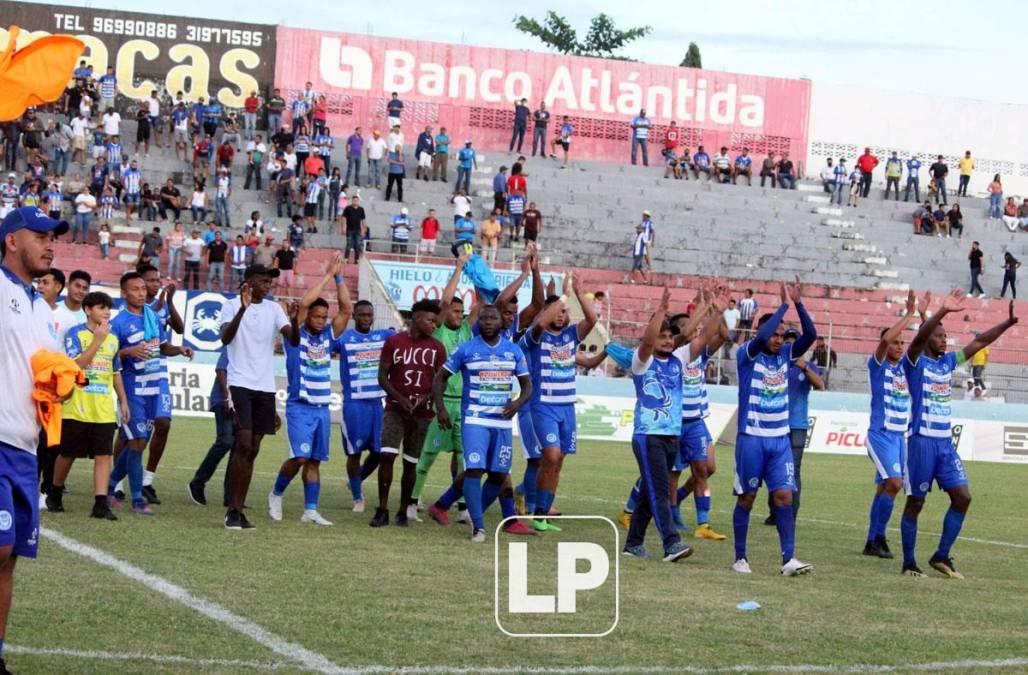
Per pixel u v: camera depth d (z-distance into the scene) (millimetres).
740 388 10797
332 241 37938
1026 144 51594
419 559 10336
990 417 30234
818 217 44312
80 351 11844
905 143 50562
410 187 41500
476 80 46625
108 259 34812
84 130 38531
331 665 6613
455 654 7000
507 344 11961
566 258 39344
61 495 12500
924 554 12742
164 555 9867
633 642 7500
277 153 39250
